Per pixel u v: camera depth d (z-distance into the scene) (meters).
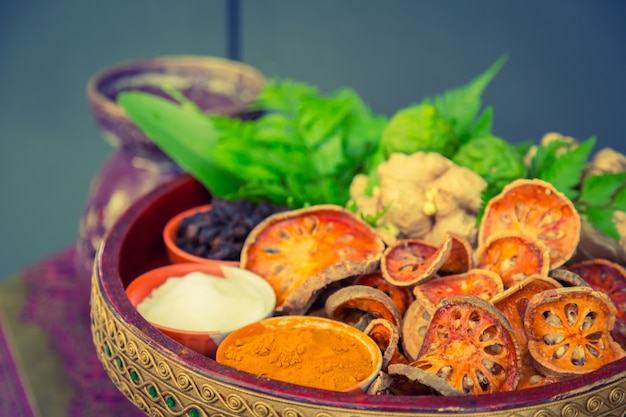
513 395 0.48
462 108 0.71
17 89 1.29
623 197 0.61
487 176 0.63
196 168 0.70
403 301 0.59
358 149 0.73
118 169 0.81
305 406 0.48
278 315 0.60
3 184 1.29
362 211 0.65
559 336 0.53
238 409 0.50
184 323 0.59
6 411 0.73
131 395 0.54
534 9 1.07
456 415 0.48
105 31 1.23
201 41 1.20
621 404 0.50
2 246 1.28
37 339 0.78
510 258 0.57
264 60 1.18
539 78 1.09
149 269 0.68
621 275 0.59
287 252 0.63
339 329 0.56
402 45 1.13
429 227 0.62
